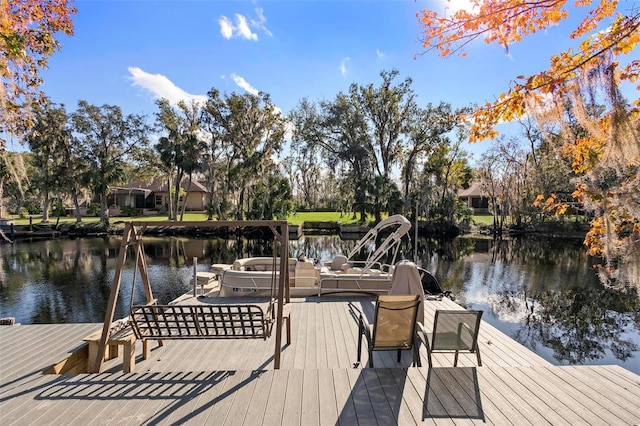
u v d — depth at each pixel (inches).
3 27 178.2
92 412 100.0
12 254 639.1
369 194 1017.5
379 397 107.0
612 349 240.4
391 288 161.5
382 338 137.7
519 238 911.0
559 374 121.9
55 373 131.2
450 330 131.9
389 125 1070.4
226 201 1059.3
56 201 1315.2
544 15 98.9
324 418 96.3
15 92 212.2
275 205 1021.2
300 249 738.2
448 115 1004.6
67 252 661.9
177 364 147.1
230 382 117.3
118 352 154.1
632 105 107.4
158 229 996.6
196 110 1044.5
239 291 262.5
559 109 107.7
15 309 322.3
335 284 258.5
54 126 980.6
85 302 343.3
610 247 125.2
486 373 122.5
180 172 1015.0
